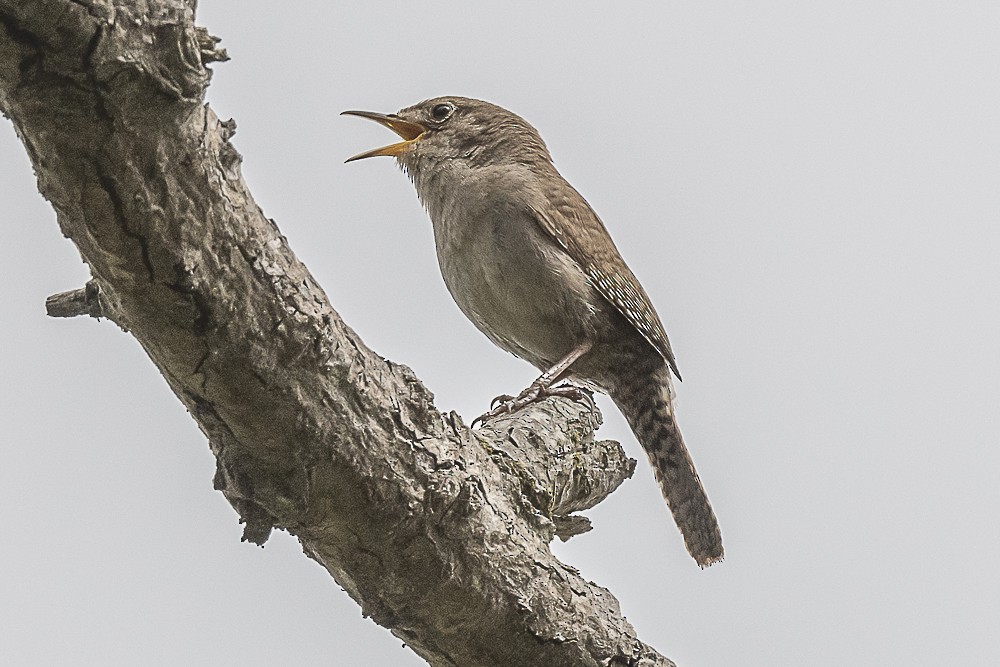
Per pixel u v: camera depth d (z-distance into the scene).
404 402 6.48
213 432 6.11
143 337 5.65
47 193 5.09
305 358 5.86
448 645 7.19
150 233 5.17
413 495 6.50
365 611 6.99
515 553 7.09
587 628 7.41
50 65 4.62
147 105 4.84
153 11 4.71
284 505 6.32
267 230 5.63
